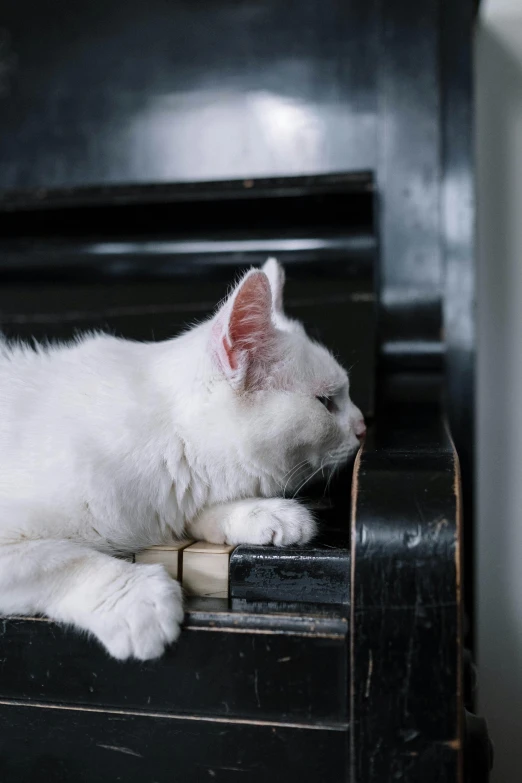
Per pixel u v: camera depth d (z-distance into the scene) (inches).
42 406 22.1
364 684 18.2
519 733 33.1
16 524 20.3
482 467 33.2
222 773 18.9
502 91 33.0
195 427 21.9
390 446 20.9
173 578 20.6
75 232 33.2
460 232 30.4
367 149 30.5
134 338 28.0
